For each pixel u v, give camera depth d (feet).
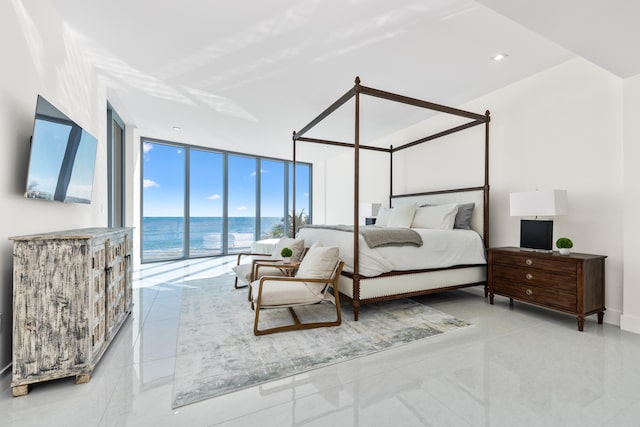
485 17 7.66
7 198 5.85
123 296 8.47
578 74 9.55
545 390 5.31
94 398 5.07
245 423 4.47
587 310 8.19
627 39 6.30
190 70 10.64
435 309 10.18
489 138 12.35
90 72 10.26
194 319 9.09
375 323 8.77
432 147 15.28
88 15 7.80
